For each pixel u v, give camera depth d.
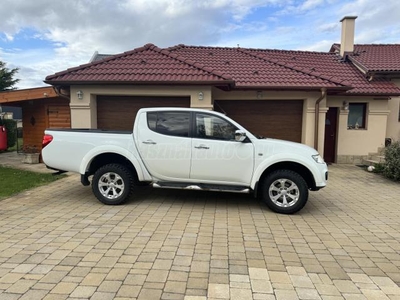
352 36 13.11
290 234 4.29
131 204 5.69
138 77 8.62
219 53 12.66
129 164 5.77
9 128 15.88
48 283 2.89
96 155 5.61
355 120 11.66
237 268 3.26
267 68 10.91
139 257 3.46
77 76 8.71
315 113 9.91
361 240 4.11
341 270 3.26
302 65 12.48
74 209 5.31
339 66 12.62
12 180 7.79
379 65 11.68
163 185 5.52
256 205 5.75
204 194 6.55
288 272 3.19
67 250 3.62
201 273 3.13
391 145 9.13
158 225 4.54
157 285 2.89
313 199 6.34
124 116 9.31
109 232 4.22
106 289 2.81
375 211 5.49
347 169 10.31
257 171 5.28
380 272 3.23
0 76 28.42
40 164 10.73
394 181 8.31
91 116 8.97
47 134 5.76
